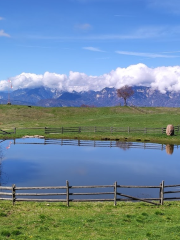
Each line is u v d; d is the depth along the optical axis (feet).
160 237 44.55
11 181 96.27
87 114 348.79
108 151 158.10
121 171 111.45
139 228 49.37
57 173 107.65
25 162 128.16
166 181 97.50
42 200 63.52
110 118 295.28
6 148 166.40
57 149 164.04
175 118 283.59
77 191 86.53
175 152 154.92
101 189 88.58
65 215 56.44
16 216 54.90
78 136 205.77
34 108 351.87
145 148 166.71
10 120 296.10
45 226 49.39
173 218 56.03
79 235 45.29
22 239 42.78
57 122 285.43
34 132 219.82
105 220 53.57
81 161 130.82
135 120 279.49
